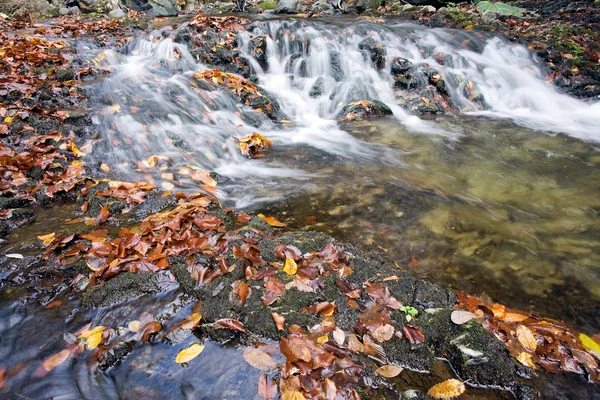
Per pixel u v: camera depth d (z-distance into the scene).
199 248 3.05
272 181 4.68
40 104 5.61
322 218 3.83
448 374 2.20
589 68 8.42
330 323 2.39
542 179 4.67
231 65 8.37
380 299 2.58
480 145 5.77
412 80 7.81
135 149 5.16
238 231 3.26
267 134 6.32
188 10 15.91
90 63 7.75
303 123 6.92
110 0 14.00
